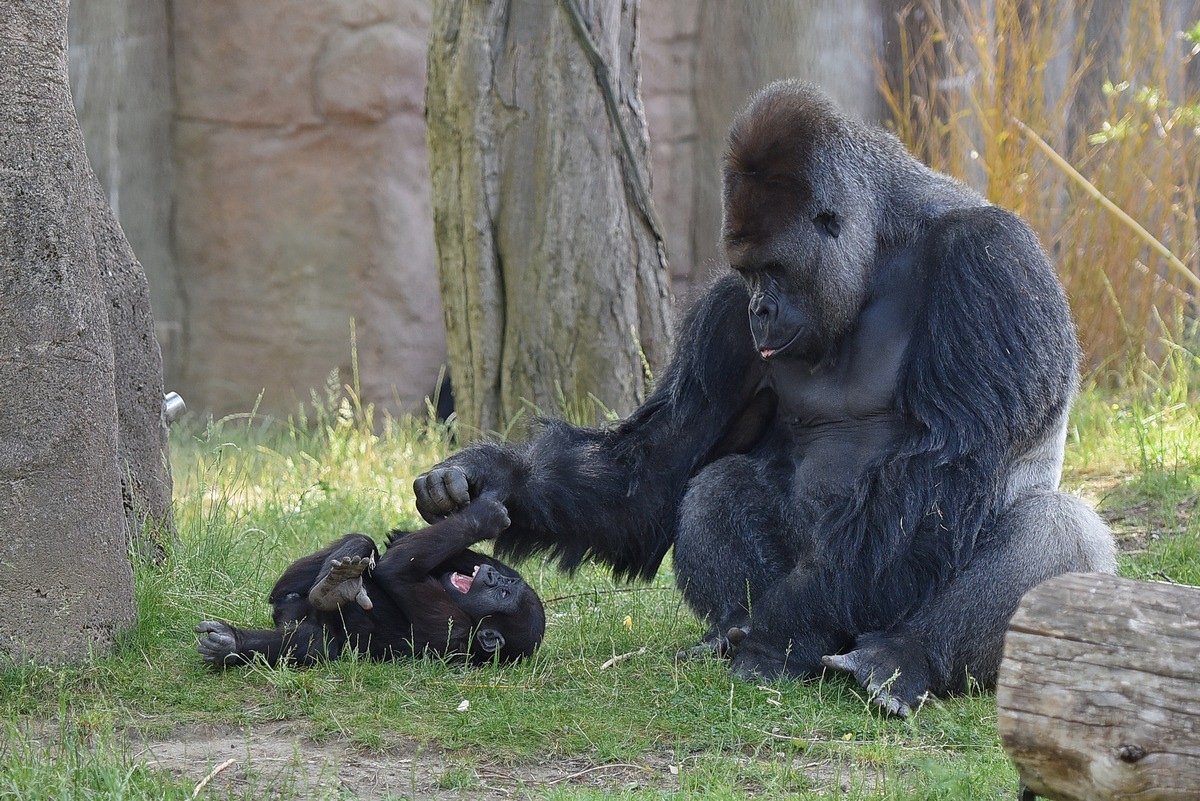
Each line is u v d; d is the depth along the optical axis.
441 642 9.20
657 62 26.20
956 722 8.43
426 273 24.62
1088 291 21.75
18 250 8.62
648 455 10.33
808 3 24.27
